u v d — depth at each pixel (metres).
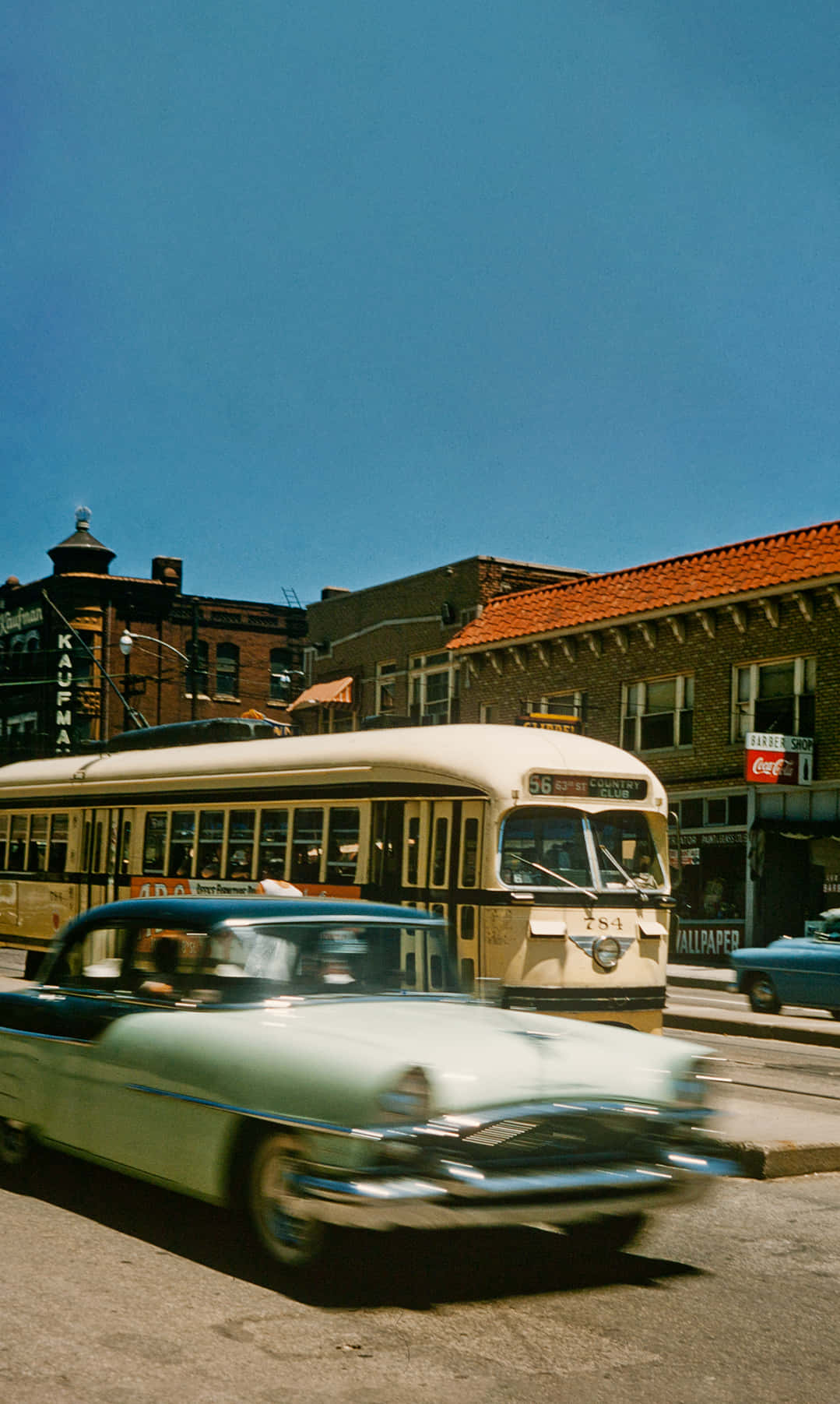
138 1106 6.52
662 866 14.17
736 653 30.89
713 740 31.30
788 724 29.91
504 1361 5.02
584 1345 5.23
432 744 14.38
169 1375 4.76
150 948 7.05
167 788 18.56
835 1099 11.55
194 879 17.72
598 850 13.75
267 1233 5.87
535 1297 5.82
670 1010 19.81
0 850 22.55
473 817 13.53
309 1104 5.64
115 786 19.73
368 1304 5.61
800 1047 16.58
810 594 29.14
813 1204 7.73
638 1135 6.08
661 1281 6.13
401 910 7.32
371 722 20.41
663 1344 5.27
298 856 15.93
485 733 14.10
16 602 58.75
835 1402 4.74
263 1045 5.98
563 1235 6.78
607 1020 13.40
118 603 56.62
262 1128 5.88
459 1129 5.52
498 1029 6.31
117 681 56.34
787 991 19.27
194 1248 6.33
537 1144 5.80
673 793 32.03
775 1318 5.63
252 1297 5.63
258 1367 4.87
